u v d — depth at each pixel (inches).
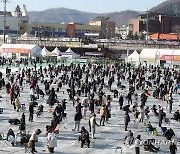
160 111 1136.8
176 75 2381.9
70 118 1219.2
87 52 4448.8
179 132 1097.4
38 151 845.8
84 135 896.9
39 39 4768.7
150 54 3302.2
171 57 3221.0
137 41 4520.2
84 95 1701.5
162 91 1670.8
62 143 924.0
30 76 2037.4
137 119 1165.7
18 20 6638.8
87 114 1288.1
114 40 4685.0
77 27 6939.0
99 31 7194.9
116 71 2760.8
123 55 4478.3
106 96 1529.3
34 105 1250.6
